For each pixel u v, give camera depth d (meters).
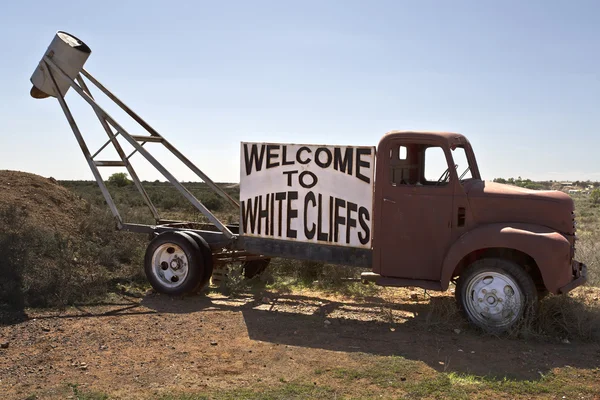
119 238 10.84
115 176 41.91
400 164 7.34
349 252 7.43
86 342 6.14
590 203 38.91
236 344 6.19
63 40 9.15
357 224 7.34
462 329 6.75
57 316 7.12
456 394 4.81
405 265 7.06
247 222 8.16
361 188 7.29
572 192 52.59
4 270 7.98
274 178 7.90
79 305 7.70
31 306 7.43
